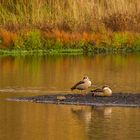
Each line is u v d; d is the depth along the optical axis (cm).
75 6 7481
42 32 7144
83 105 3638
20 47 6944
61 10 7450
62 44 7138
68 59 6312
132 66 5703
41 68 5462
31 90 4197
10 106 3628
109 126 3167
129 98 3794
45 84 4484
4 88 4278
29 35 7019
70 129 3112
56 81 4653
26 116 3384
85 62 6038
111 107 3588
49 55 6738
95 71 5294
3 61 6022
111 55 6888
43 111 3497
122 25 7756
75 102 3706
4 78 4775
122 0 7850
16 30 7138
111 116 3372
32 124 3216
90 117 3350
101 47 7312
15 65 5678
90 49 7212
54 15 7412
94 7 7619
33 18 7319
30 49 6975
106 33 7456
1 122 3253
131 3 7925
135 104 3653
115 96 3850
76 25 7412
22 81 4625
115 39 7450
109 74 5094
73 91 4138
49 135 2992
